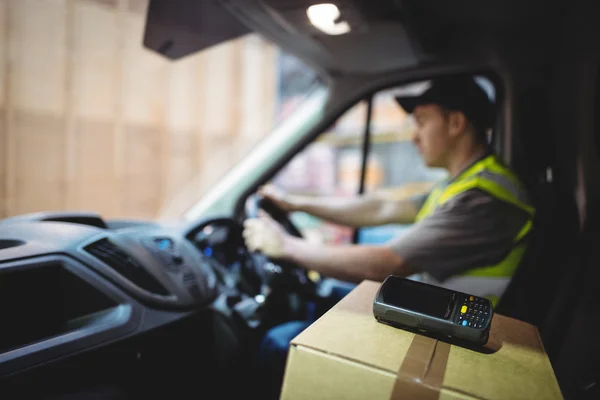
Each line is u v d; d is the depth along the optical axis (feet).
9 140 12.74
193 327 4.26
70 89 13.87
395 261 4.64
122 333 3.49
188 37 5.21
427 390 2.03
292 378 2.25
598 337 3.79
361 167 6.80
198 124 17.93
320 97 6.67
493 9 4.79
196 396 4.36
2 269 3.09
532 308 4.48
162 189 16.89
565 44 4.72
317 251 4.93
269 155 6.66
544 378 2.23
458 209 4.65
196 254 4.92
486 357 2.41
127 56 14.90
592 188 4.19
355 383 2.13
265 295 5.16
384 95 6.89
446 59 5.71
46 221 4.15
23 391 2.87
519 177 5.09
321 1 4.42
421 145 5.43
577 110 4.41
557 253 4.42
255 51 19.51
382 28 4.97
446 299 2.72
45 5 13.10
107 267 3.76
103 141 15.08
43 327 3.34
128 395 3.52
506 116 5.25
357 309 2.88
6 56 12.53
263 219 5.37
